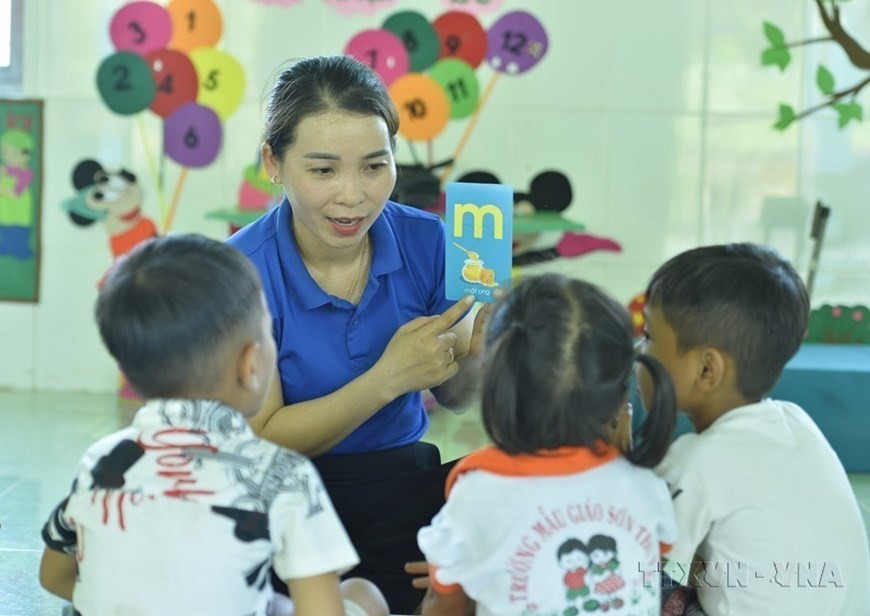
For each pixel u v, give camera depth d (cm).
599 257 408
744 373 139
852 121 398
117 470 119
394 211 185
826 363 339
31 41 404
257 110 403
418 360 160
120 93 404
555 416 121
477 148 403
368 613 138
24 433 357
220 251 124
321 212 158
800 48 397
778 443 136
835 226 402
